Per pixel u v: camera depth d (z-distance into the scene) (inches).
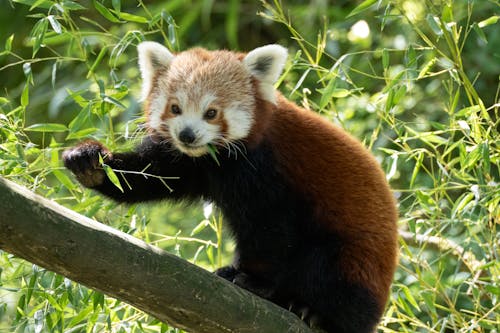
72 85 555.5
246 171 324.8
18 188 220.1
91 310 295.4
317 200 327.6
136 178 326.0
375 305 312.0
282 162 328.2
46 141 587.2
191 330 253.6
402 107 460.1
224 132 319.0
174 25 339.9
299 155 329.7
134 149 331.9
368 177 331.3
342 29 550.3
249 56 329.7
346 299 309.4
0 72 632.4
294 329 270.5
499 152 338.3
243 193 326.6
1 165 283.4
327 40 533.0
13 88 628.4
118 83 319.6
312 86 550.6
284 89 517.0
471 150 328.5
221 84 321.1
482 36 336.5
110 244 231.5
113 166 317.1
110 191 323.0
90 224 230.5
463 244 370.0
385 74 346.6
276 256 326.3
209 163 328.8
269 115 329.4
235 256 344.5
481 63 514.3
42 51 628.1
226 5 637.3
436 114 491.8
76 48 386.9
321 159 330.0
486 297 382.0
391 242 326.3
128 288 237.0
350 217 322.3
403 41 507.8
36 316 288.0
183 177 337.4
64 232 223.5
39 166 353.7
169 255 244.7
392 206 334.0
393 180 478.6
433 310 341.1
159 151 328.5
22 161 280.5
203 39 631.2
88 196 329.7
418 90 498.9
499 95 510.9
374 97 381.7
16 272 298.5
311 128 335.3
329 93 337.7
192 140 311.4
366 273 312.7
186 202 348.5
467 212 350.6
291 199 329.4
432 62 339.9
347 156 332.8
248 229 329.1
